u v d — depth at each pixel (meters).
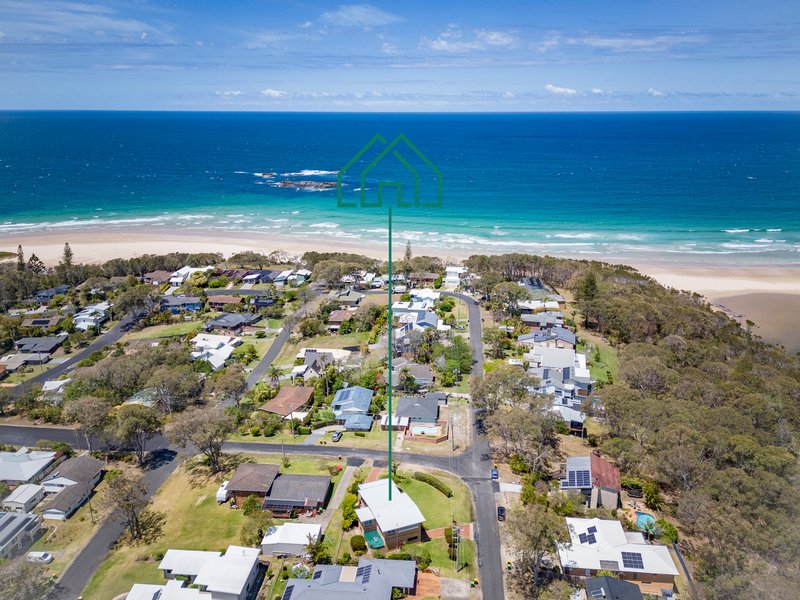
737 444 65.25
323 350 110.88
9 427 86.88
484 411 87.88
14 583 50.78
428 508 66.94
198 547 61.25
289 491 67.56
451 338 112.25
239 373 93.25
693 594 53.72
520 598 54.12
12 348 115.50
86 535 63.88
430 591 54.44
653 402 75.75
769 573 48.78
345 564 56.84
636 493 68.81
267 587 55.44
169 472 75.50
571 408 87.50
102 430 76.75
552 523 54.72
